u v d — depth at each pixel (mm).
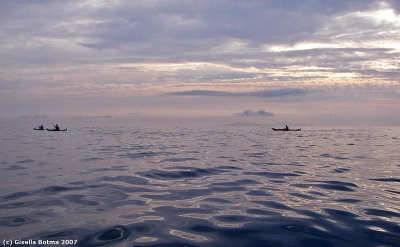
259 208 5781
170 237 4293
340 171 10094
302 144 22031
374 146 20547
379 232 4516
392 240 4223
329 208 5773
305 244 4094
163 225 4793
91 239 4184
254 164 11672
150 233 4441
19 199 6254
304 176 9156
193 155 14531
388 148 19000
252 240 4211
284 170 10273
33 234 4348
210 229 4637
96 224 4805
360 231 4562
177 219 5102
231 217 5227
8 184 7672
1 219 4996
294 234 4445
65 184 7734
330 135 38406
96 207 5762
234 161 12477
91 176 8875
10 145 19078
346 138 31109
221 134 37938
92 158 12969
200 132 44125
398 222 4957
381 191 7184
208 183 8109
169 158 13250
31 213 5328
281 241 4184
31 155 13859
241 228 4684
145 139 26406
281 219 5113
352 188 7508
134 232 4473
